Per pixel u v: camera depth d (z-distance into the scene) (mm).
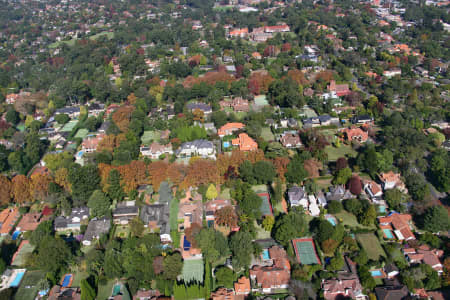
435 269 159500
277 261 161625
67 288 157000
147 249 166875
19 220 197750
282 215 191750
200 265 167125
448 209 190750
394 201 194125
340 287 149500
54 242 166000
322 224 172000
